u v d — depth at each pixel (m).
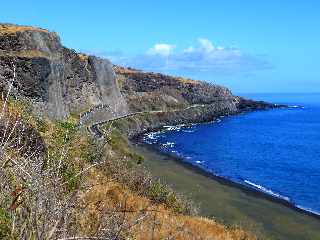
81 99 84.56
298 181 63.50
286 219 41.66
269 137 122.62
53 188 3.48
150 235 8.97
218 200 46.88
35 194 3.47
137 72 165.75
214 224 20.03
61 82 65.81
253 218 40.97
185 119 144.62
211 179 59.94
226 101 185.62
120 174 18.39
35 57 50.44
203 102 170.38
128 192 15.01
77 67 85.62
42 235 3.22
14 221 3.57
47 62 53.53
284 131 138.62
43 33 61.09
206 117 157.62
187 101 162.50
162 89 156.75
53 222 3.43
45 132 10.47
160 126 128.88
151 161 72.06
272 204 47.50
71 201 3.74
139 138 106.00
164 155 80.88
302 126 154.62
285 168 74.50
